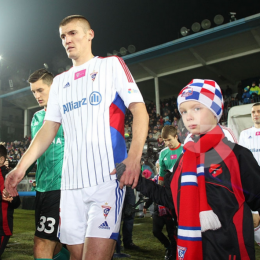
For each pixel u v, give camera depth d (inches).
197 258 43.5
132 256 135.5
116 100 63.1
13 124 1074.7
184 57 658.8
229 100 691.4
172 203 55.8
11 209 119.6
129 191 143.3
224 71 721.6
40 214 91.7
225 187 46.2
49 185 93.1
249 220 46.1
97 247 53.6
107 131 60.1
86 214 59.8
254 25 538.9
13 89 1013.2
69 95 66.0
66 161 63.7
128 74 63.0
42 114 107.0
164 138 157.6
